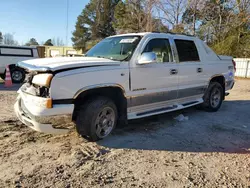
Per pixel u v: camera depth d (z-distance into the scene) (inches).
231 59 274.1
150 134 179.0
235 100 334.0
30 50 534.6
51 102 134.6
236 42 840.3
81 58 165.2
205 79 235.3
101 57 178.9
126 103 168.4
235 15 888.9
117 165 129.8
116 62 161.3
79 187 108.4
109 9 1708.9
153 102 187.3
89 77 146.4
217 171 126.9
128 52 174.2
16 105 158.7
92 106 151.3
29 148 146.7
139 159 137.7
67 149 146.9
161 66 188.2
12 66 500.4
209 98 247.4
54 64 140.8
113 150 148.4
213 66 243.1
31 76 147.5
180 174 122.5
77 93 142.7
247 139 176.1
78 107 151.9
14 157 134.4
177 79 203.3
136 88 171.6
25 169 122.0
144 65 174.9
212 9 966.4
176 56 203.8
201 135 181.2
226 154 148.6
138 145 157.5
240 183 115.8
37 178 114.2
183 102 218.8
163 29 1042.1
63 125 144.4
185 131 189.0
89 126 151.6
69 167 125.3
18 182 110.4
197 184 113.9
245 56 791.1
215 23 957.8
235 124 212.8
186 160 138.5
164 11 1040.8
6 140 157.5
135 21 1122.7
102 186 109.9
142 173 122.4
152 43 185.5
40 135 167.8
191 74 217.2
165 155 144.2
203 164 134.3
